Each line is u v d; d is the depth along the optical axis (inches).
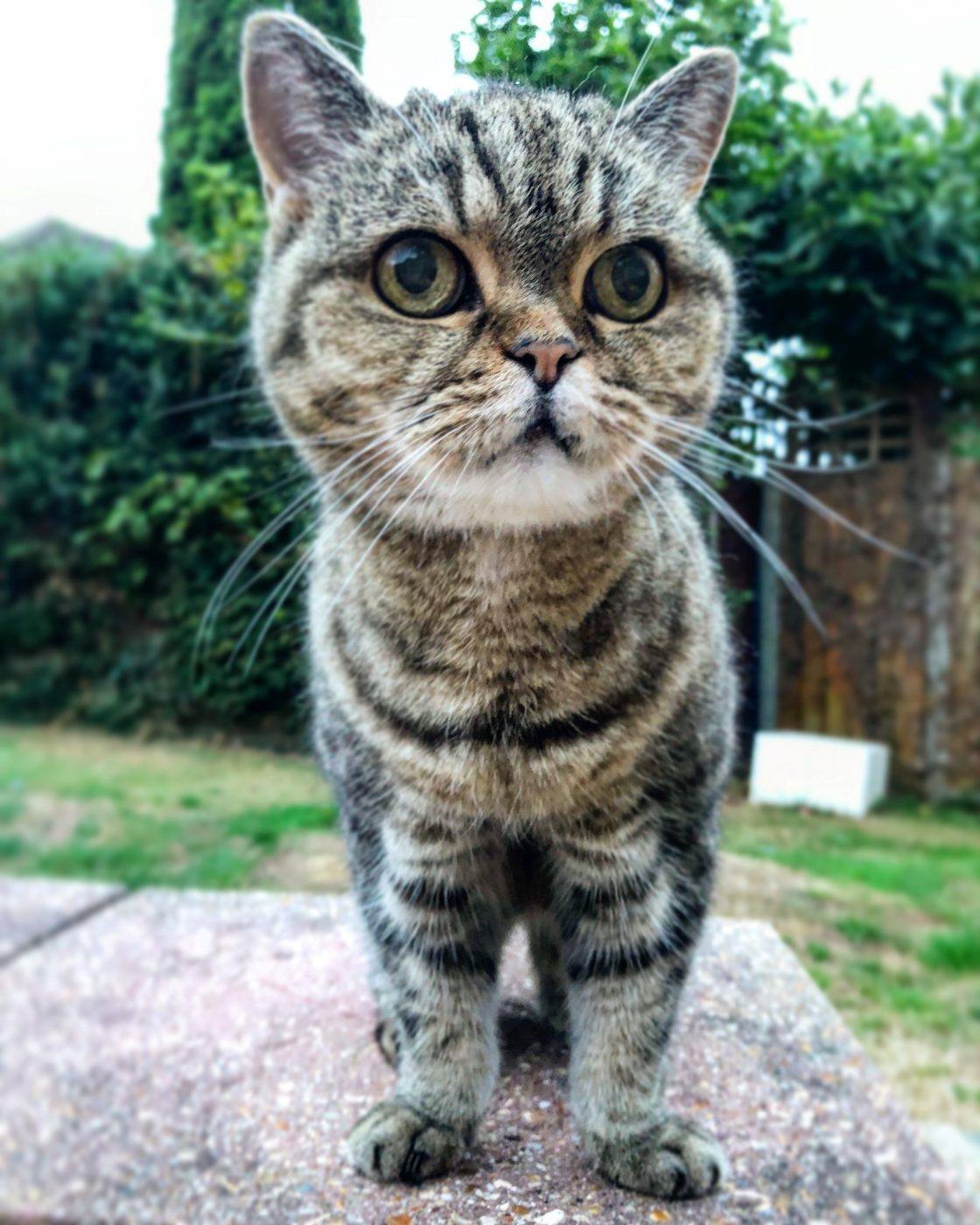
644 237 9.3
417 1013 9.9
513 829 9.7
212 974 13.0
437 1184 9.1
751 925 13.4
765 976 12.3
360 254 8.9
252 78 9.4
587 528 9.2
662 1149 9.2
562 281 9.0
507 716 9.2
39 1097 11.7
